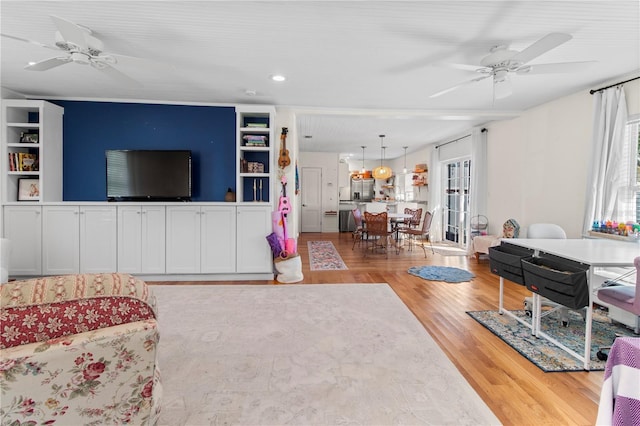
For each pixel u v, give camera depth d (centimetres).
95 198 431
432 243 742
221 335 251
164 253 405
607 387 117
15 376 83
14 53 287
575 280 202
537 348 235
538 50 223
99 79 351
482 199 566
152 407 108
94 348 89
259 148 426
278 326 269
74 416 93
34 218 389
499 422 157
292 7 215
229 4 211
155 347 100
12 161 389
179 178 425
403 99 420
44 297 90
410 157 938
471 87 370
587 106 376
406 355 222
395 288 385
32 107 392
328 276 439
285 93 398
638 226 300
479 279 426
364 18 228
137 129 437
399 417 160
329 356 220
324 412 163
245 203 412
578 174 389
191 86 374
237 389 182
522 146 478
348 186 1080
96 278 99
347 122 555
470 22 233
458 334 259
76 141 427
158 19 230
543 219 441
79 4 212
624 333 261
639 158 325
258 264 417
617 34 248
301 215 930
